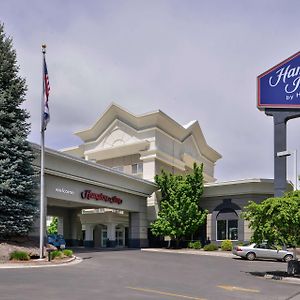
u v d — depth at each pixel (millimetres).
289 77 26828
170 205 41062
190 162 54531
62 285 14172
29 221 25250
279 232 19516
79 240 48312
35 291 12672
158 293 13570
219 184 42031
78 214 47344
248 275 20500
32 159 26750
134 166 48469
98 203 36500
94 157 51812
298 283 18312
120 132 50156
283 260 30438
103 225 48750
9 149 25234
